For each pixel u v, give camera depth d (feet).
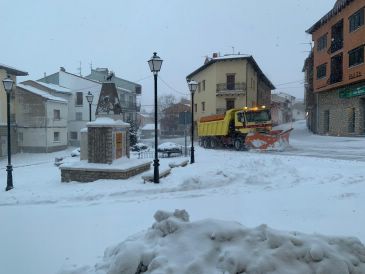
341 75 115.96
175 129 262.88
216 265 12.26
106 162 46.21
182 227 13.64
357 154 70.13
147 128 285.84
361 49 101.30
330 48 120.98
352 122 114.83
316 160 58.80
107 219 25.58
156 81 41.39
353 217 22.98
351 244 13.23
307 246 12.51
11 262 17.93
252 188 36.24
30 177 57.72
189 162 63.57
